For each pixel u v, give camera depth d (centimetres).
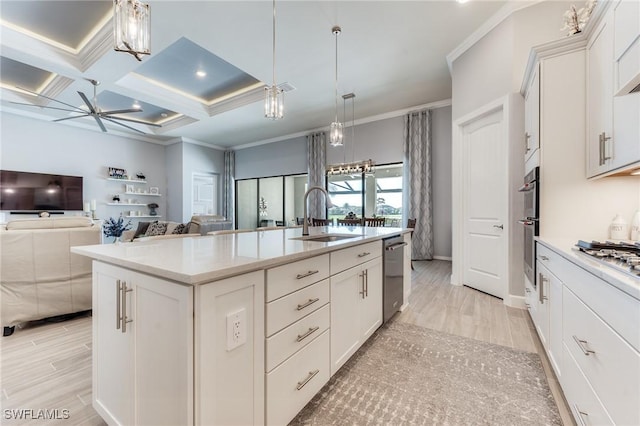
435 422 136
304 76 431
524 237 275
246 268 106
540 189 222
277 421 124
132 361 115
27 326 252
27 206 567
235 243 172
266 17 297
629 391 87
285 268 129
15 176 555
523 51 282
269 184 826
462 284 375
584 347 121
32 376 175
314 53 367
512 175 290
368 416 140
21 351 207
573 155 213
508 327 243
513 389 161
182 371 94
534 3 276
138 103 564
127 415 117
